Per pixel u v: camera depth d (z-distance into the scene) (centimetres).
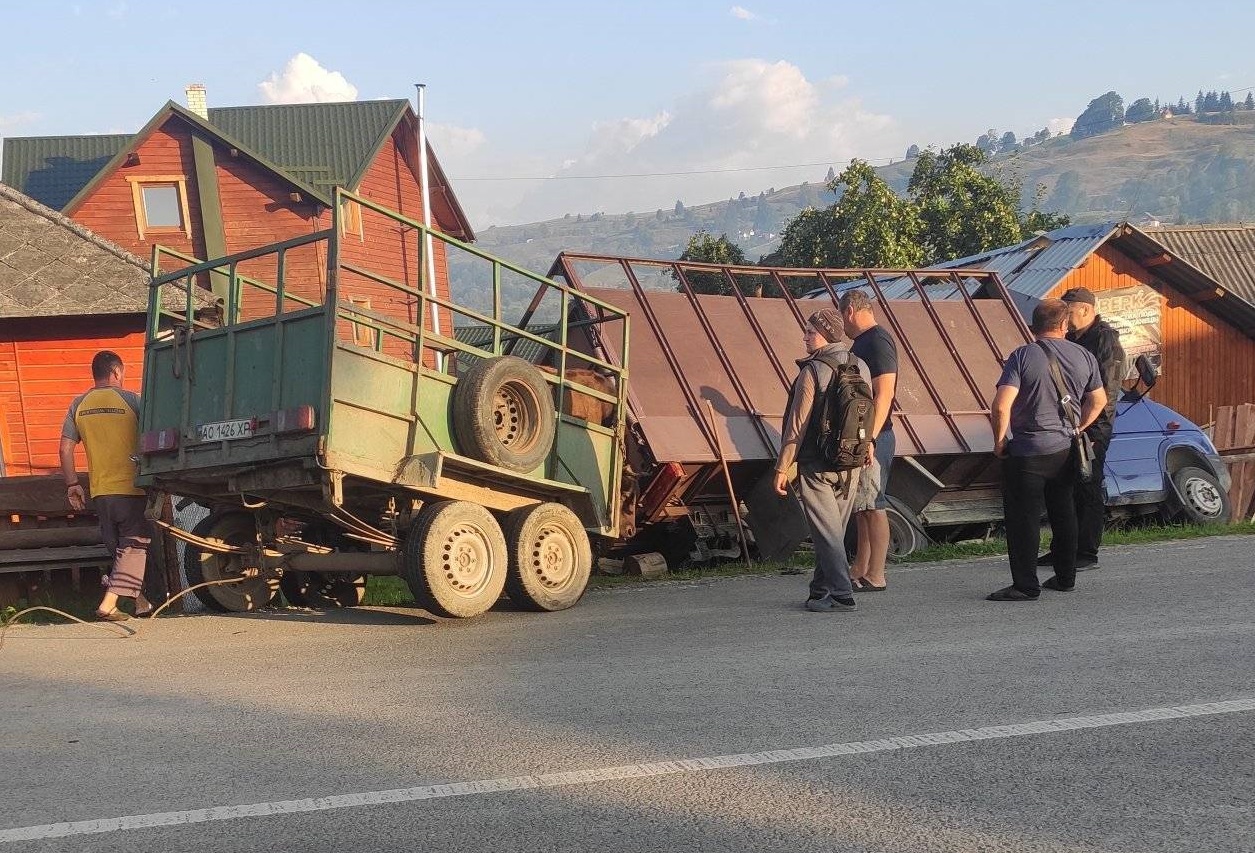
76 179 3556
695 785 409
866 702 521
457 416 816
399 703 545
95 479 866
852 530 1067
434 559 776
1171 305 2714
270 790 414
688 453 1120
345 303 757
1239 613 718
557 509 861
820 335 820
